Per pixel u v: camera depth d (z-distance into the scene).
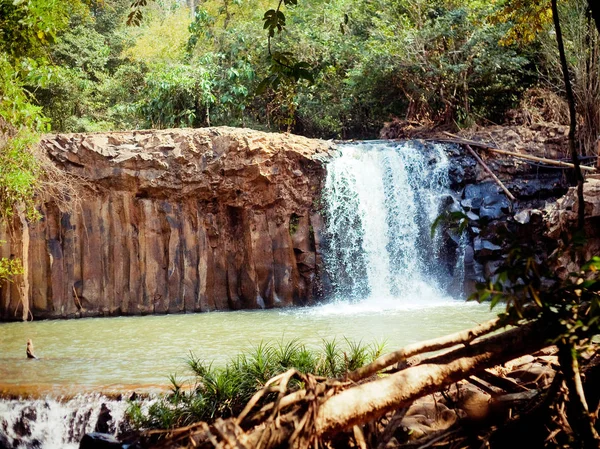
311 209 21.97
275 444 3.68
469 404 4.73
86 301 20.83
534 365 5.70
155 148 21.23
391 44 25.77
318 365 6.63
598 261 4.00
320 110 31.05
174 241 21.30
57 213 20.86
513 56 24.70
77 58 35.25
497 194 21.58
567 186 21.45
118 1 41.84
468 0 25.89
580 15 22.19
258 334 14.37
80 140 21.11
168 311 21.08
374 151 22.77
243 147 21.14
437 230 21.69
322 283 21.72
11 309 20.03
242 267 21.58
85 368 10.74
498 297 3.98
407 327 14.36
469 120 24.84
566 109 23.25
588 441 4.00
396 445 4.46
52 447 8.56
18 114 12.55
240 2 33.75
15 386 9.23
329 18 31.17
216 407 6.08
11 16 10.23
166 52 36.75
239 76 29.80
